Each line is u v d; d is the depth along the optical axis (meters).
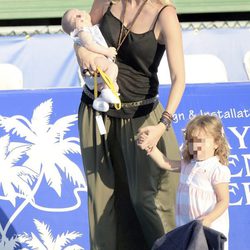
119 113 8.86
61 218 11.62
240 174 11.89
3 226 11.48
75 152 11.98
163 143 9.23
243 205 11.73
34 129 12.03
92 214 9.15
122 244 9.37
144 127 8.57
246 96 12.41
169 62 8.61
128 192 9.29
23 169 11.77
